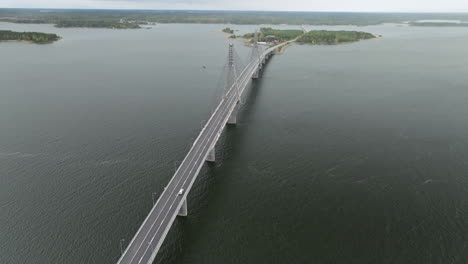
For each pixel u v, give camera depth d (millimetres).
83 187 99500
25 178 103562
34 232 82438
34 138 129250
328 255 76688
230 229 84500
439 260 74500
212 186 101562
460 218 86688
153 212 79062
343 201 94188
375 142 128125
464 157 115750
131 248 68875
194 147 109875
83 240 80125
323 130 140125
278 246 79375
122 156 116625
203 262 75125
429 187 99500
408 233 82188
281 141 130500
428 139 129750
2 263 74188
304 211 90500
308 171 108812
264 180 104375
